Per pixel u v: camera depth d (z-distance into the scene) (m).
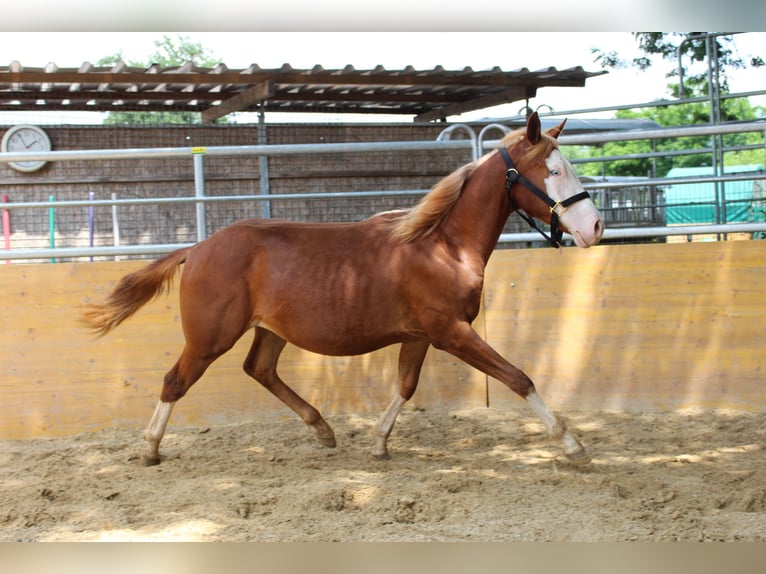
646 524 3.73
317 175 10.86
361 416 6.13
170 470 4.84
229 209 10.76
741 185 15.53
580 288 6.19
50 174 10.37
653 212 11.43
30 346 5.92
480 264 4.66
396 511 3.97
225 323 4.73
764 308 6.02
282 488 4.38
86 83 9.91
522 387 4.54
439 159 11.27
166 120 22.80
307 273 4.64
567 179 4.55
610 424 5.77
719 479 4.40
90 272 5.95
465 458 5.02
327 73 10.13
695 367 6.11
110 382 5.99
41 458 5.26
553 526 3.72
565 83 10.98
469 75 10.55
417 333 4.71
